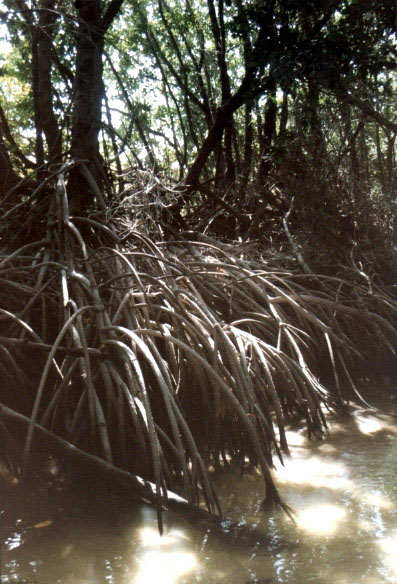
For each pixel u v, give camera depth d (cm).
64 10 848
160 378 390
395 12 873
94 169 700
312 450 478
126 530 337
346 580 286
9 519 347
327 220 851
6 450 386
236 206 1000
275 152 923
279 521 353
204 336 481
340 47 876
